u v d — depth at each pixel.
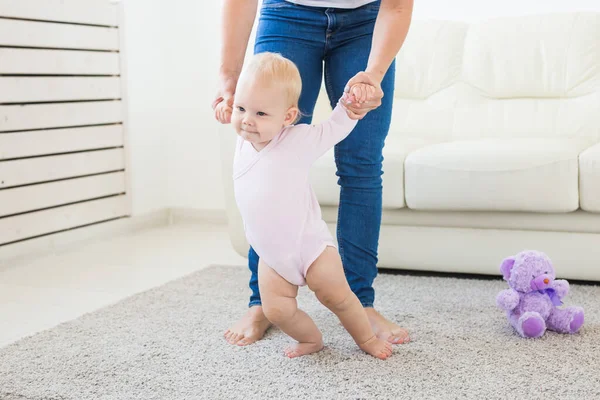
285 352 1.71
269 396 1.48
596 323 1.92
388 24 1.62
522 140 2.49
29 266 2.82
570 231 2.31
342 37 1.72
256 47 1.77
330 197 2.50
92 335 1.88
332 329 1.90
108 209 3.39
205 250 3.05
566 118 2.85
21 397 1.51
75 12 3.14
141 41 3.57
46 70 3.00
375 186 1.82
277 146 1.59
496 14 3.23
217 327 1.93
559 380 1.53
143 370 1.63
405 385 1.51
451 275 2.54
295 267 1.61
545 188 2.26
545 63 2.95
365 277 1.85
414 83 3.13
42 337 1.88
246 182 1.61
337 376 1.57
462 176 2.32
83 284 2.52
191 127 3.73
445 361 1.65
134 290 2.43
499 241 2.38
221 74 1.73
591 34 2.91
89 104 3.25
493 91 3.01
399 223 2.48
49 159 3.04
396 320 1.97
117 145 3.44
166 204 3.79
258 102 1.52
